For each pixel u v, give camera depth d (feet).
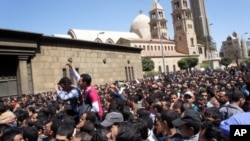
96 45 137.28
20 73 92.89
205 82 67.51
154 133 20.58
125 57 166.50
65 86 26.14
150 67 305.12
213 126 13.70
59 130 16.63
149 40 364.79
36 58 101.45
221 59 401.70
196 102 34.53
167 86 66.39
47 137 21.34
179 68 374.84
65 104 37.32
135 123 15.74
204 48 464.24
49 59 107.34
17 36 89.45
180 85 68.18
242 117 13.98
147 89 62.85
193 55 402.31
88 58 130.72
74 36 343.67
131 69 172.86
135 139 12.82
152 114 26.53
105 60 143.84
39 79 101.71
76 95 26.11
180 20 422.82
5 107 23.24
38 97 72.54
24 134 18.38
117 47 157.17
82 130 18.24
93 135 15.40
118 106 27.96
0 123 22.30
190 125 14.82
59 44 113.19
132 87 82.94
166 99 33.65
